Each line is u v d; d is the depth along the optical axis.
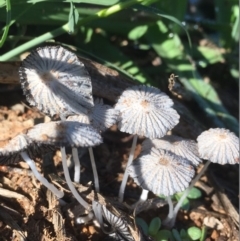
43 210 0.11
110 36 0.17
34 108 0.14
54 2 0.13
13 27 0.14
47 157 0.12
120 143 0.14
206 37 0.18
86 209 0.11
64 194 0.12
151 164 0.10
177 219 0.13
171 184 0.10
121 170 0.13
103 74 0.13
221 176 0.14
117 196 0.12
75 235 0.11
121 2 0.12
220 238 0.12
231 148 0.11
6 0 0.11
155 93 0.11
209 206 0.13
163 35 0.16
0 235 0.11
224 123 0.15
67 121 0.09
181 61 0.16
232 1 0.17
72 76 0.10
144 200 0.12
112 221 0.11
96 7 0.13
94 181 0.12
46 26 0.15
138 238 0.11
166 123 0.10
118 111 0.11
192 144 0.11
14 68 0.12
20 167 0.12
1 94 0.14
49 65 0.10
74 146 0.09
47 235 0.11
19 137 0.09
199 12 0.21
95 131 0.09
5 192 0.11
